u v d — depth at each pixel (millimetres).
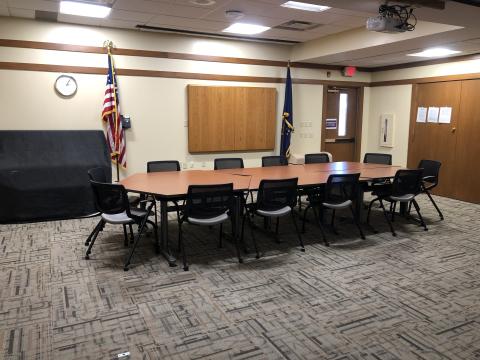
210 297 3064
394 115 7809
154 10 4746
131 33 5883
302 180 4391
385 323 2717
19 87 5312
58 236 4469
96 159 5434
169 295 3086
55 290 3145
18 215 4922
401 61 7250
